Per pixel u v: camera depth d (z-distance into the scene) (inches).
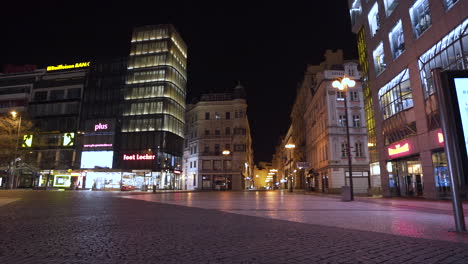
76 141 2423.7
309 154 2087.8
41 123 2532.0
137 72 2461.9
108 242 221.1
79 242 220.5
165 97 2372.0
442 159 721.0
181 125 2630.4
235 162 2659.9
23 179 2315.5
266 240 229.6
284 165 3983.8
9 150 1961.1
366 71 1286.9
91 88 2522.1
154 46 2487.7
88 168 2290.8
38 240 227.1
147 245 211.0
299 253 187.3
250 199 883.4
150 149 2277.3
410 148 822.5
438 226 301.7
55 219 355.9
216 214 426.9
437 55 704.4
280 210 494.0
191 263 164.1
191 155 2861.7
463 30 621.0
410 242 221.0
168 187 2331.4
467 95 249.0
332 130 1464.1
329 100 1494.8
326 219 365.7
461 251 191.9
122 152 2321.6
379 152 1013.8
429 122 743.7
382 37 975.6
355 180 1429.6
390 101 932.6
